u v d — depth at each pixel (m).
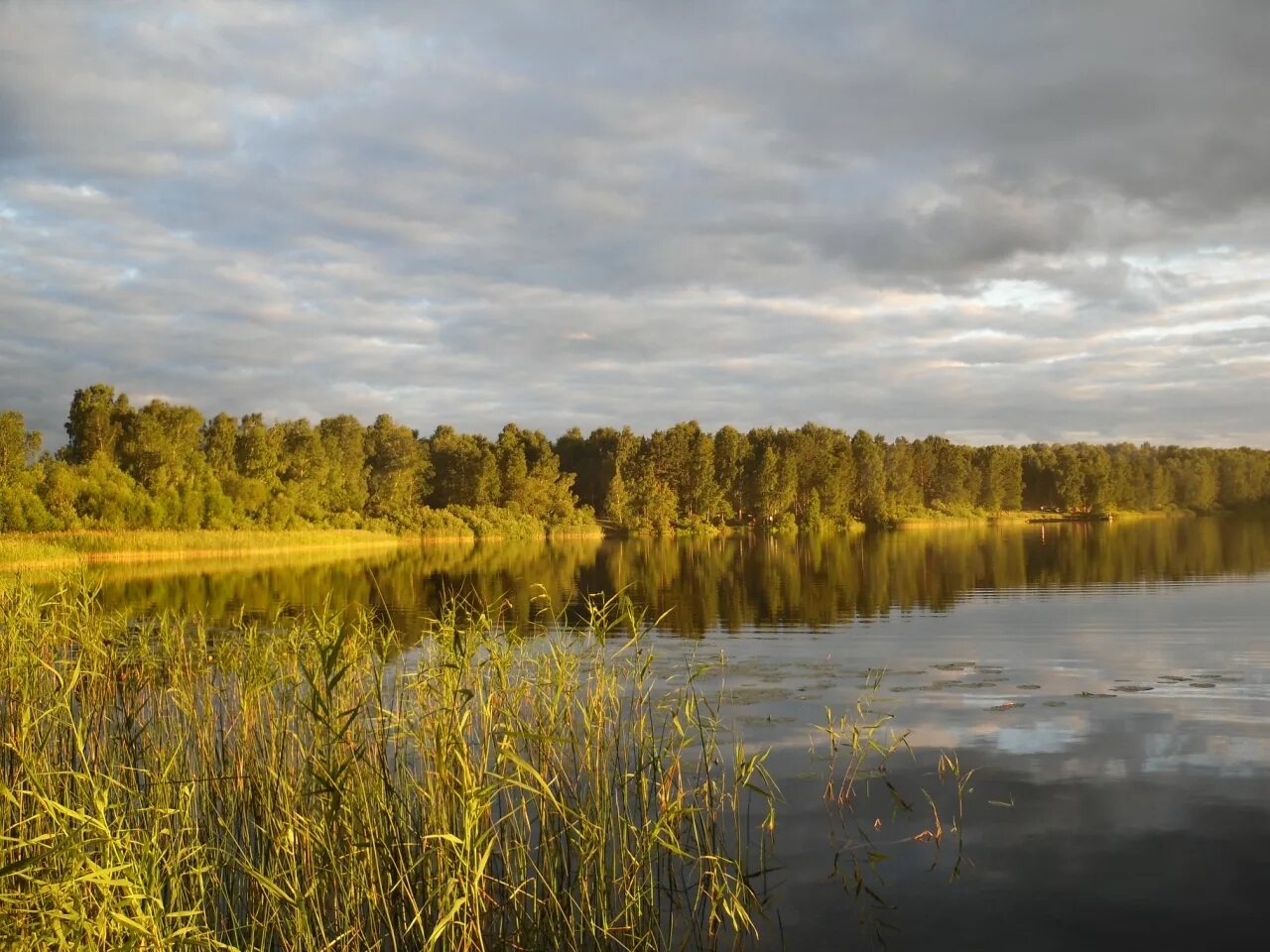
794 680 12.64
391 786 5.99
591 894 6.05
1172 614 18.91
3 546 38.38
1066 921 5.71
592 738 7.07
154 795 6.35
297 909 5.15
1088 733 9.66
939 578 29.59
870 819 7.34
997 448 111.50
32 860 4.33
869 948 5.43
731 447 96.56
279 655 8.77
